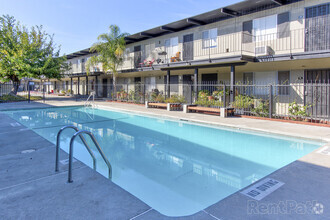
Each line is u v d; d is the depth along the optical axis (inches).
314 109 447.2
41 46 877.2
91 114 514.3
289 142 269.0
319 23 389.4
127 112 538.0
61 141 274.7
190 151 237.3
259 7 460.8
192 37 590.9
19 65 779.4
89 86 1187.9
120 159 211.2
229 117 413.1
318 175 141.8
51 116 482.0
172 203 132.1
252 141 274.1
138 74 778.2
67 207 99.5
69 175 126.4
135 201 105.6
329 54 342.6
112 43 721.6
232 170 184.1
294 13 417.4
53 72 868.0
